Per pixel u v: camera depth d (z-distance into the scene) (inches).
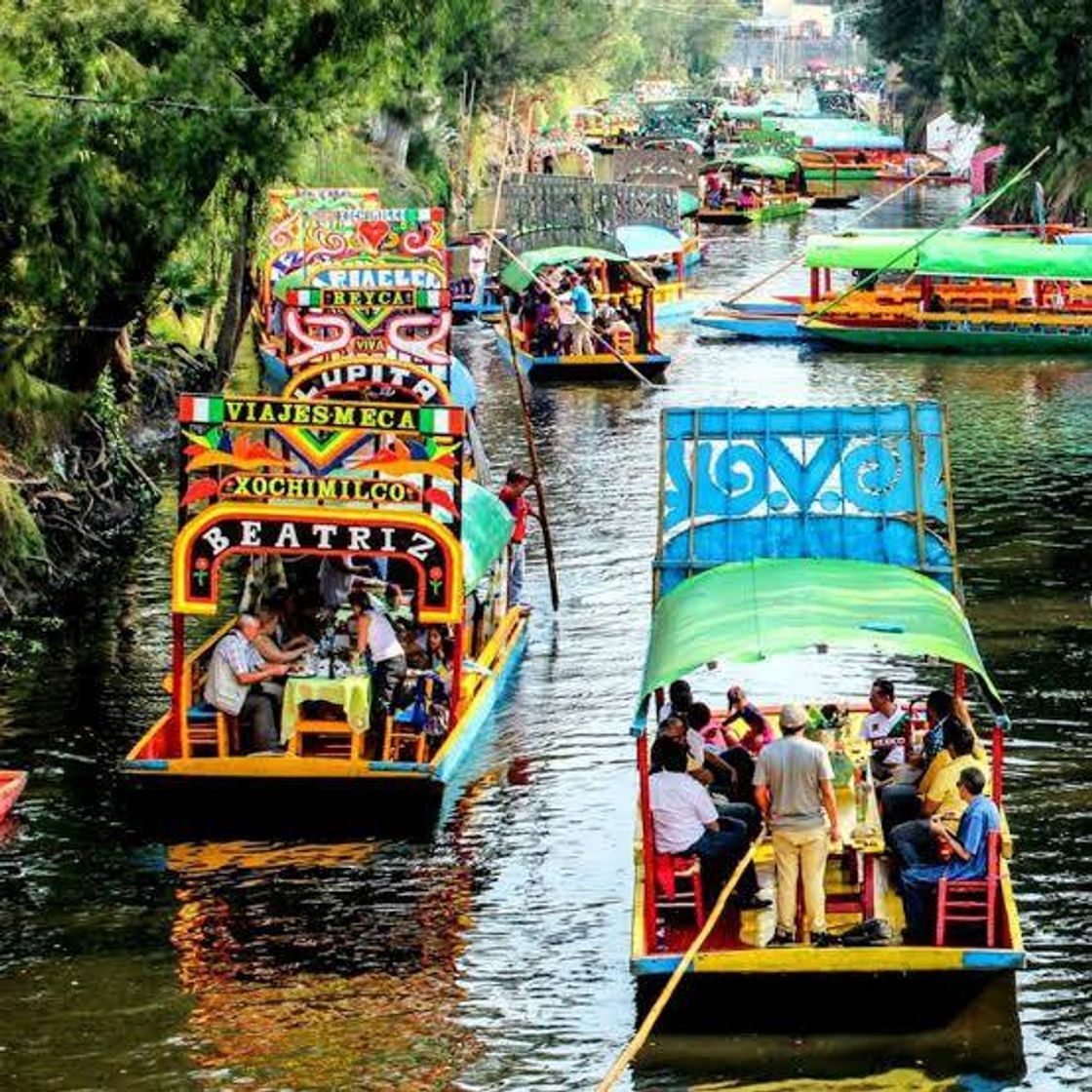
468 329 3624.5
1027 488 2226.9
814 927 1041.5
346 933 1152.8
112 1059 1007.0
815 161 6894.7
